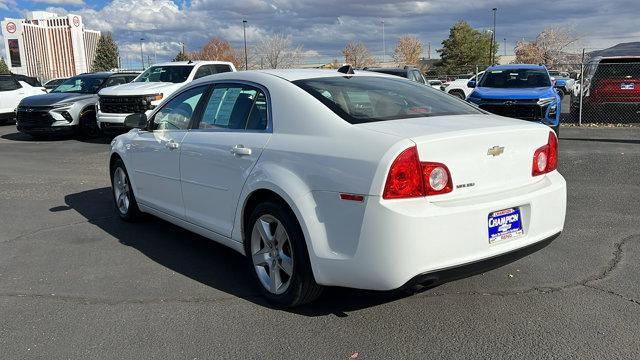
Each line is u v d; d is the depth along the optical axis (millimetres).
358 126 3410
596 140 11859
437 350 3195
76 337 3430
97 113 12938
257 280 3961
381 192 3062
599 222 5738
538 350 3168
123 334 3459
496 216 3342
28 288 4227
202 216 4570
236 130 4199
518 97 11266
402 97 4086
